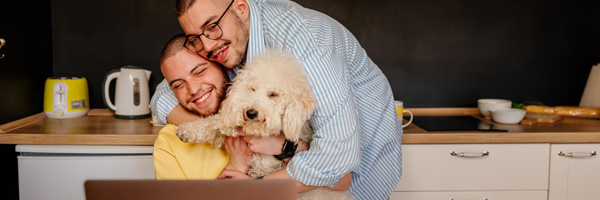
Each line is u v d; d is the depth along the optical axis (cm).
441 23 212
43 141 164
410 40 214
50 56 211
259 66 96
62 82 197
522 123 182
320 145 98
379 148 123
